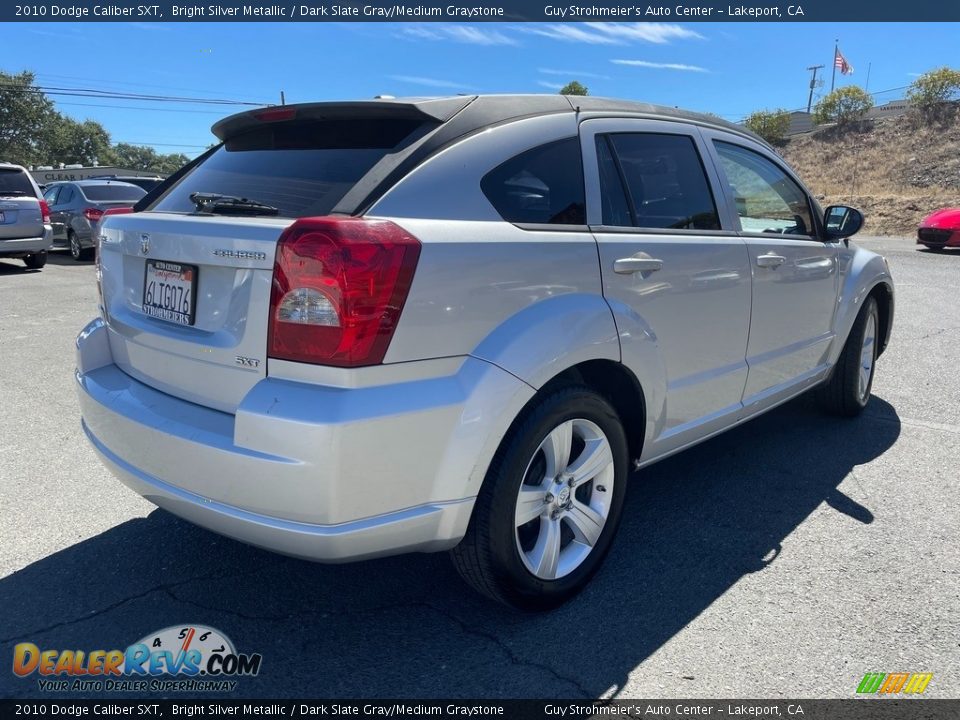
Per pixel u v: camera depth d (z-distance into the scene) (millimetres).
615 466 2840
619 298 2740
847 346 4547
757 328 3561
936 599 2752
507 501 2400
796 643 2504
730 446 4336
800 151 35938
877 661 2412
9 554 3055
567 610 2707
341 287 2035
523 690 2295
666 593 2809
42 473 3861
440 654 2461
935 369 6000
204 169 3014
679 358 3086
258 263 2162
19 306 8820
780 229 3893
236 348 2236
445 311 2205
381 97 2658
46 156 64938
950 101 33125
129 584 2854
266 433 2074
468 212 2383
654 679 2338
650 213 3045
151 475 2424
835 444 4355
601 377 2918
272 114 2773
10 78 60531
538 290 2457
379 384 2104
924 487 3746
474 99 2643
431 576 2938
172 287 2479
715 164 3449
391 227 2135
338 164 2504
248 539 2230
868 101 36406
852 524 3350
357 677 2354
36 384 5473
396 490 2166
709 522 3377
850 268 4418
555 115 2797
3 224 11938
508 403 2301
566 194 2717
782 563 3016
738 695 2264
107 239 2875
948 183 26781
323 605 2734
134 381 2678
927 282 10656
